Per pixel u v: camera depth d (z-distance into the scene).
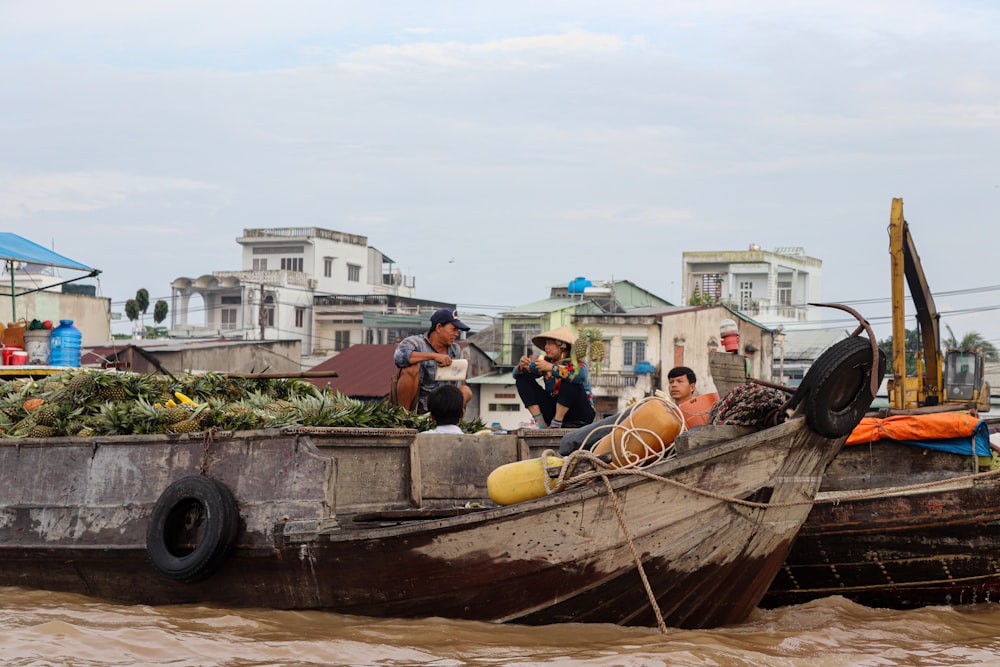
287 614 7.35
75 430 8.60
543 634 6.89
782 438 6.79
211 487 7.46
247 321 58.44
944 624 8.09
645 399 7.28
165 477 7.84
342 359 41.78
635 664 6.32
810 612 8.40
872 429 9.61
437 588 7.04
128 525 7.89
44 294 35.38
